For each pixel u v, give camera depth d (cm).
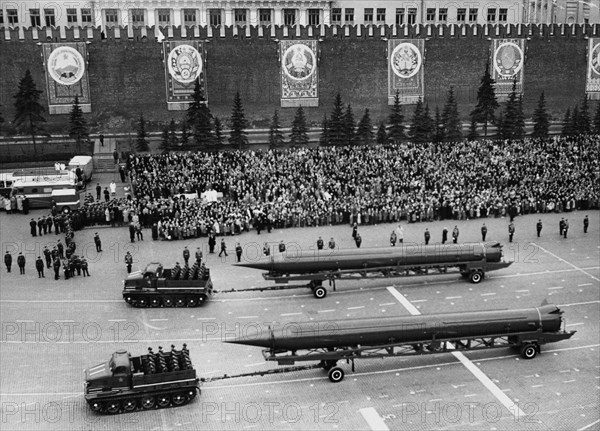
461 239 7669
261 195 8575
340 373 4838
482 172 9231
